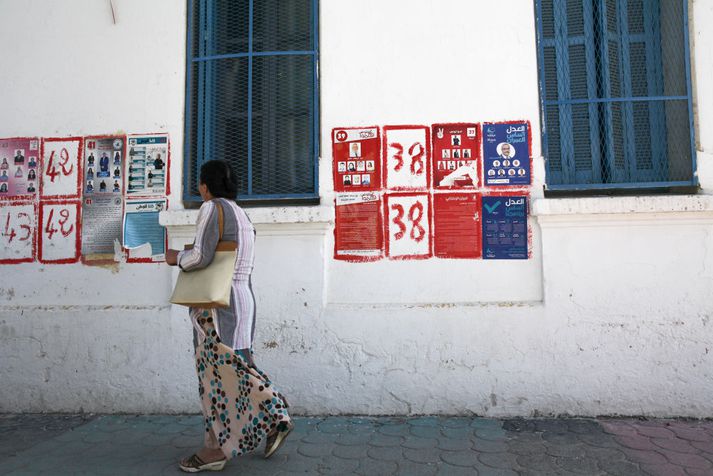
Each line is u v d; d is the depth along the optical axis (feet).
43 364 12.52
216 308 8.75
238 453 8.84
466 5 12.12
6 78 13.15
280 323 11.98
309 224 11.89
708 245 11.25
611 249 11.43
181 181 12.53
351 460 9.51
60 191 12.84
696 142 11.73
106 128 12.80
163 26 12.80
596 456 9.41
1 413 12.51
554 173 12.12
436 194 11.95
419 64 12.14
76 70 12.97
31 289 12.79
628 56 12.26
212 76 12.84
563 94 12.21
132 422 11.69
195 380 12.10
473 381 11.59
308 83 12.60
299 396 11.87
